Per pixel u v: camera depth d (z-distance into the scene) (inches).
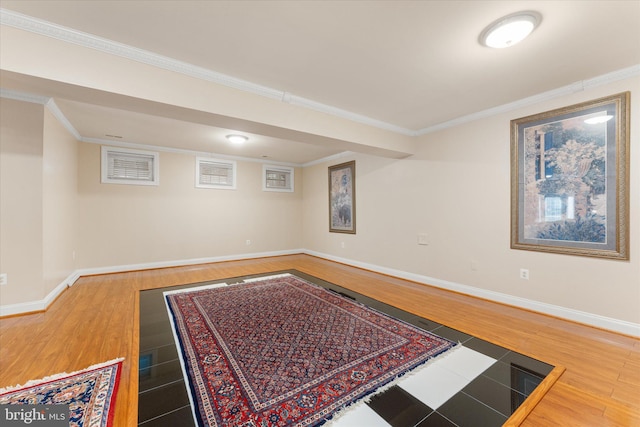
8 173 111.3
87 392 65.4
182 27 74.1
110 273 187.8
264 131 121.1
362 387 68.1
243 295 140.5
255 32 76.3
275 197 263.4
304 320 109.1
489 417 58.4
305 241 276.1
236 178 240.8
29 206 115.2
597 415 59.0
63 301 130.6
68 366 76.5
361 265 206.8
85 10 67.4
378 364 78.2
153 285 158.9
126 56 83.6
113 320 108.7
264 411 59.7
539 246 116.0
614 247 98.1
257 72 98.1
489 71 97.0
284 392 66.1
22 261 114.0
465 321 108.8
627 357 82.2
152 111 97.4
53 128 129.9
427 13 68.6
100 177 184.7
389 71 97.2
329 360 80.2
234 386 68.2
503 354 84.1
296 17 70.2
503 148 127.0
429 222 158.9
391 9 67.1
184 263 216.5
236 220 241.3
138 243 198.4
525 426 55.9
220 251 233.6
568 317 108.7
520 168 121.6
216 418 57.5
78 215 176.4
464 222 142.2
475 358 81.8
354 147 148.9
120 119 143.8
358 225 209.8
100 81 80.2
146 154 200.8
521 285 122.0
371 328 101.9
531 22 70.1
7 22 68.6
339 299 134.6
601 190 100.5
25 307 113.7
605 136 99.3
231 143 195.2
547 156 113.6
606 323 100.0
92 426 54.9
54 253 132.2
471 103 124.9
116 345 88.7
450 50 84.4
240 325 104.3
